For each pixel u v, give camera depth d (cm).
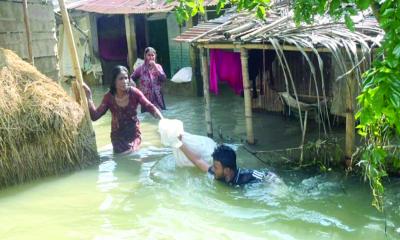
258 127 817
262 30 639
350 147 582
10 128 574
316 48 583
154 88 932
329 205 488
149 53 917
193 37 732
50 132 605
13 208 513
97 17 1414
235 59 812
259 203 495
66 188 566
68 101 639
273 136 754
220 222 457
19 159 580
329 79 760
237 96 1110
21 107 593
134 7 1262
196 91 1141
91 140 657
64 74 1452
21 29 762
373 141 331
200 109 997
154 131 816
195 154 601
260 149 689
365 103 220
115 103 679
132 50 1284
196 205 499
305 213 470
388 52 208
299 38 586
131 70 1292
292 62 805
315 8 318
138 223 465
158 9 1188
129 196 534
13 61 646
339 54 549
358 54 593
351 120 576
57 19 1419
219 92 1165
